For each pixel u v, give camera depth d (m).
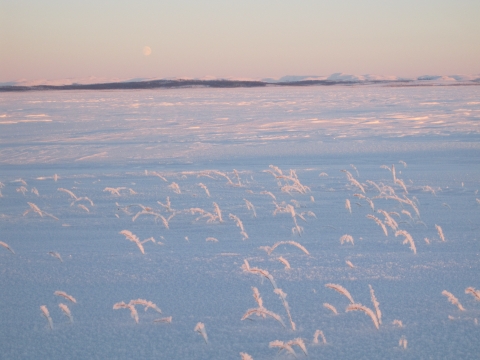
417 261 4.61
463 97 65.88
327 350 2.88
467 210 7.49
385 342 2.97
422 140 19.53
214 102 64.69
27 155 17.22
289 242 4.79
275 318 3.12
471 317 3.29
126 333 3.17
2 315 3.51
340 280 4.09
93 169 13.84
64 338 3.12
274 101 64.88
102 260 4.86
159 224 6.79
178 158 15.97
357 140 20.28
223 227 6.52
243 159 15.48
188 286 4.03
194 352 2.90
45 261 4.86
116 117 38.56
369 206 7.94
